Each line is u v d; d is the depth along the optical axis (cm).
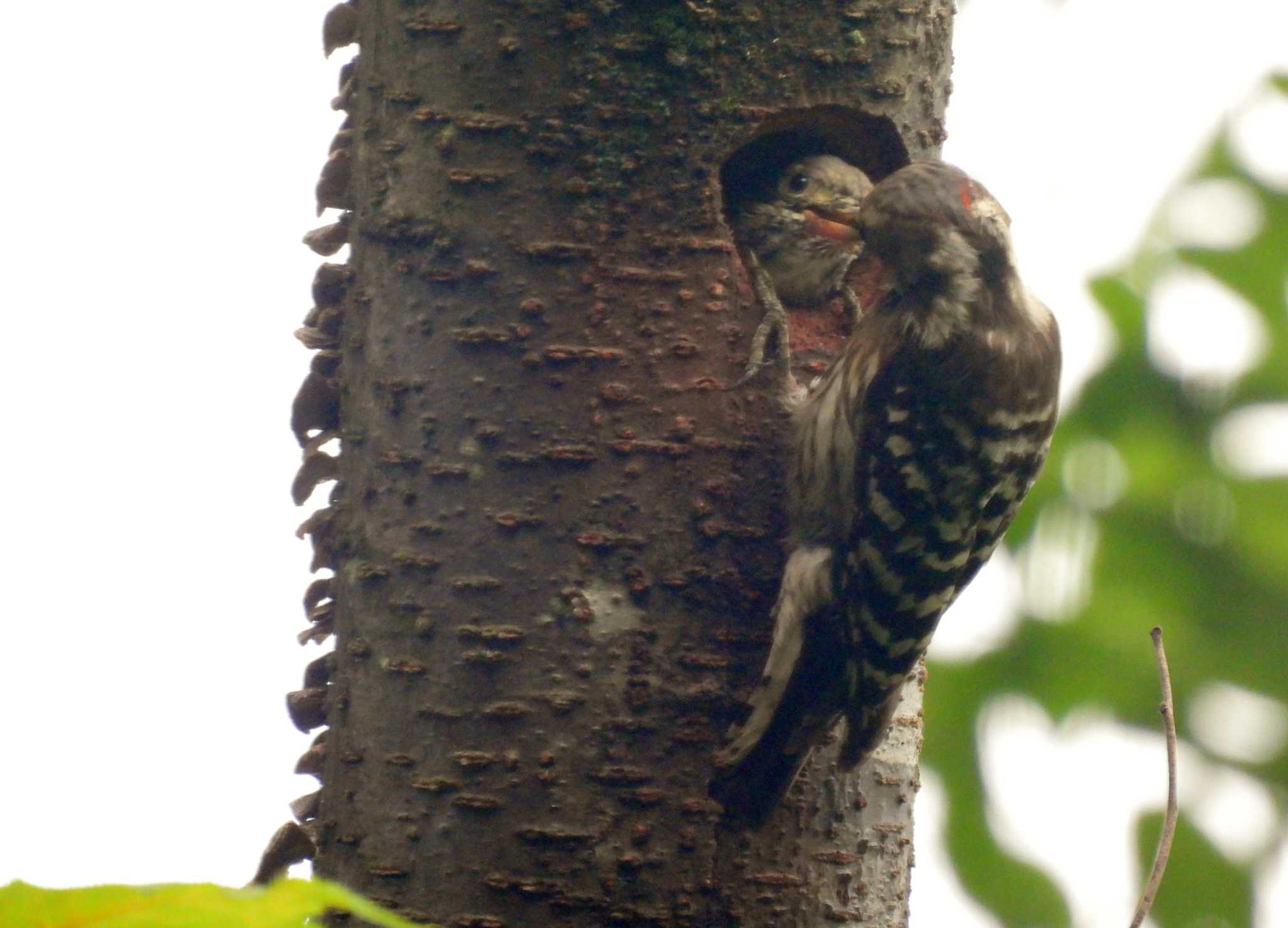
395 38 728
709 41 715
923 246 801
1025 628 922
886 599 766
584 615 690
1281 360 901
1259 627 901
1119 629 910
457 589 695
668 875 684
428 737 692
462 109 710
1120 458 917
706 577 704
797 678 716
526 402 700
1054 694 916
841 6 743
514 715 685
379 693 705
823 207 831
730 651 705
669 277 709
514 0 707
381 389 720
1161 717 907
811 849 717
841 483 769
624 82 708
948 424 808
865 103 753
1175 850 906
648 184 710
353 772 709
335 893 327
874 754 751
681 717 693
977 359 811
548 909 675
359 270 739
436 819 686
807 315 850
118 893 322
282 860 721
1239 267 901
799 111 737
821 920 716
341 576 730
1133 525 912
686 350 709
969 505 813
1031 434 841
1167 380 913
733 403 716
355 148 753
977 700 923
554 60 707
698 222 713
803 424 754
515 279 704
